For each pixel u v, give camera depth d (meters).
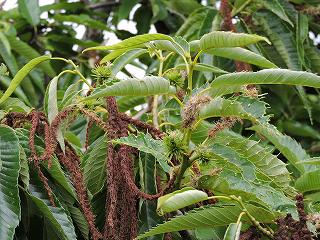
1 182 0.73
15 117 0.84
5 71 0.94
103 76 0.85
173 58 1.33
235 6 1.42
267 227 0.79
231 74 0.76
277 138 0.98
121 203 0.77
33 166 0.79
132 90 0.75
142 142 0.77
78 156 0.86
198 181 0.78
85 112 0.81
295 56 1.39
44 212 0.76
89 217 0.76
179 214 0.83
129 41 0.80
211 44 0.79
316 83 0.75
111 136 0.79
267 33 1.41
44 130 0.83
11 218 0.71
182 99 0.86
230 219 0.76
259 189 0.76
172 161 0.80
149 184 0.83
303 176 0.87
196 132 0.86
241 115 0.74
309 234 0.75
